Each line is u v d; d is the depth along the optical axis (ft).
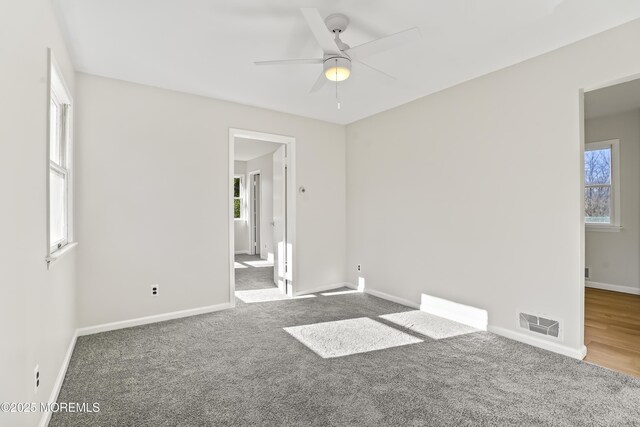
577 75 8.58
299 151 15.19
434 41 8.55
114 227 10.76
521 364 8.29
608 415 6.26
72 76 9.57
